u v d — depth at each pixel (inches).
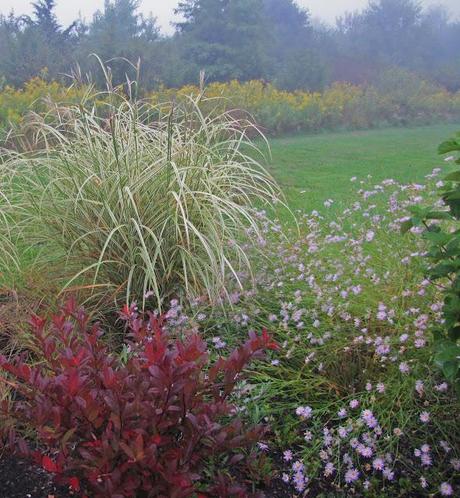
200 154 159.0
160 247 142.3
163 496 75.6
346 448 100.3
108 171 149.5
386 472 90.1
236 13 781.9
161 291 144.4
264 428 87.3
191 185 150.7
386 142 548.1
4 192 158.2
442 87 891.4
